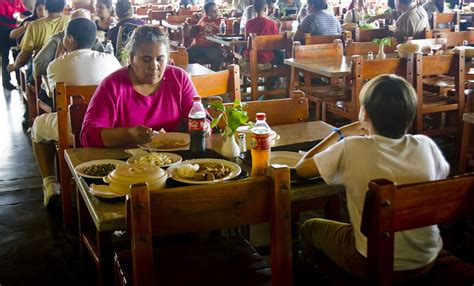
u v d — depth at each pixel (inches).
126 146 86.6
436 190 53.6
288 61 175.0
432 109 150.5
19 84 249.8
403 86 63.3
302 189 67.7
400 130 63.8
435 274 64.7
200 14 298.5
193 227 53.4
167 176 69.4
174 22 297.9
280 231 55.4
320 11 215.8
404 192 52.1
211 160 77.3
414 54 144.2
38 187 138.3
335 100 164.7
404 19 218.8
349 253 66.2
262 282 64.2
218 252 70.6
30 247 108.0
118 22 190.7
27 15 261.9
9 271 99.7
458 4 339.9
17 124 196.5
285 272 56.7
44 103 158.1
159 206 51.6
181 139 86.5
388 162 62.6
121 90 91.9
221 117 88.7
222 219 54.2
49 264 102.0
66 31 129.6
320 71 157.9
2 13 247.0
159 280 64.2
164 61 91.0
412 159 63.7
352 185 64.0
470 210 56.1
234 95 117.3
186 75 97.7
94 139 86.0
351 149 63.7
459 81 150.5
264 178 54.3
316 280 72.2
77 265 101.3
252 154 71.6
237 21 279.6
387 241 52.3
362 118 66.1
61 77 125.3
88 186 69.6
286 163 77.3
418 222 53.7
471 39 201.6
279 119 98.6
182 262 68.2
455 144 154.6
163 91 94.8
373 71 144.6
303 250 75.9
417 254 63.1
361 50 185.5
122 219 60.5
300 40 211.8
